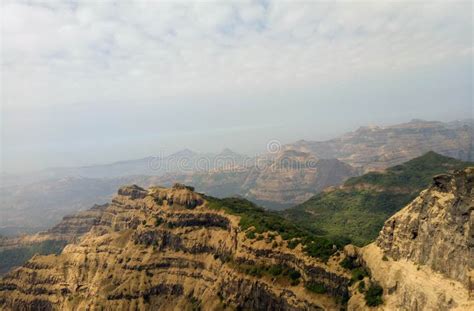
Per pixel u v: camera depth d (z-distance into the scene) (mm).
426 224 125562
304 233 194500
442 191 124562
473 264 104500
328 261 161625
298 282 166750
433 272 116000
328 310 148625
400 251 133875
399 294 124438
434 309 108812
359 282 144125
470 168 115250
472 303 99000
